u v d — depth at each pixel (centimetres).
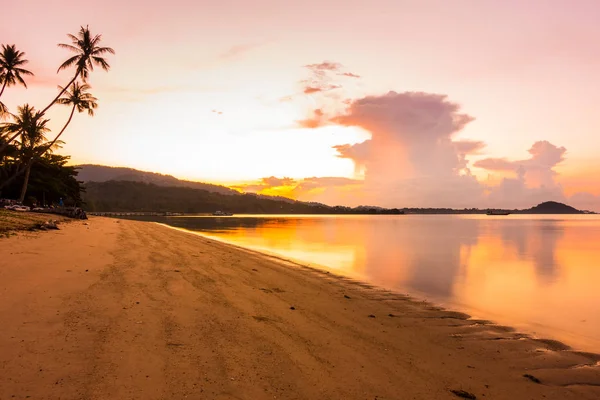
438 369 636
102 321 649
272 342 655
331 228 8031
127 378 465
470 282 1727
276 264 1853
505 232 7081
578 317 1130
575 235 6225
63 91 4509
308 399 473
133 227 3519
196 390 457
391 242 4206
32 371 457
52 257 1166
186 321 704
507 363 702
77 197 7688
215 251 2047
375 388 529
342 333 772
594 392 591
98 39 4366
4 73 4309
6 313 636
